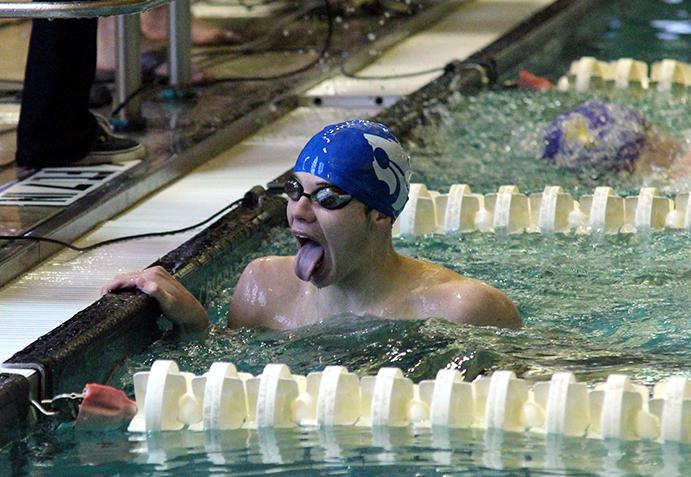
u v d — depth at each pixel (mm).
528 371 8188
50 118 13320
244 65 19812
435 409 7566
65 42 13047
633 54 23031
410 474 6867
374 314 9047
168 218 12305
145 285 9336
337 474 6887
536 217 12219
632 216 12102
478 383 7648
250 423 7703
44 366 7984
